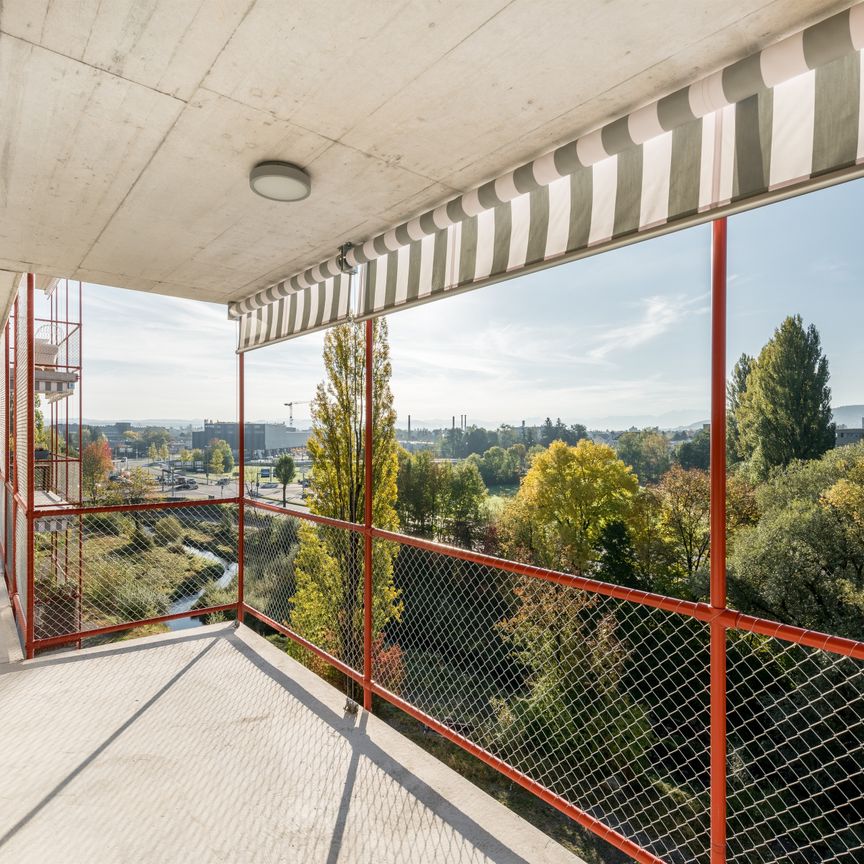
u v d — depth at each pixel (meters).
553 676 6.59
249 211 2.56
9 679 3.19
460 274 2.48
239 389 4.38
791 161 1.43
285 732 2.69
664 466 17.22
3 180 2.24
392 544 8.96
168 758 2.47
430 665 7.99
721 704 1.56
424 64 1.52
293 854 1.92
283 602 10.05
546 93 1.65
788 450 15.93
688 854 7.11
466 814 2.13
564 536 18.33
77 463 7.46
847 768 7.40
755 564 14.22
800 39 1.31
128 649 3.61
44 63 1.52
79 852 1.92
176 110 1.75
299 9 1.32
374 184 2.28
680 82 1.59
